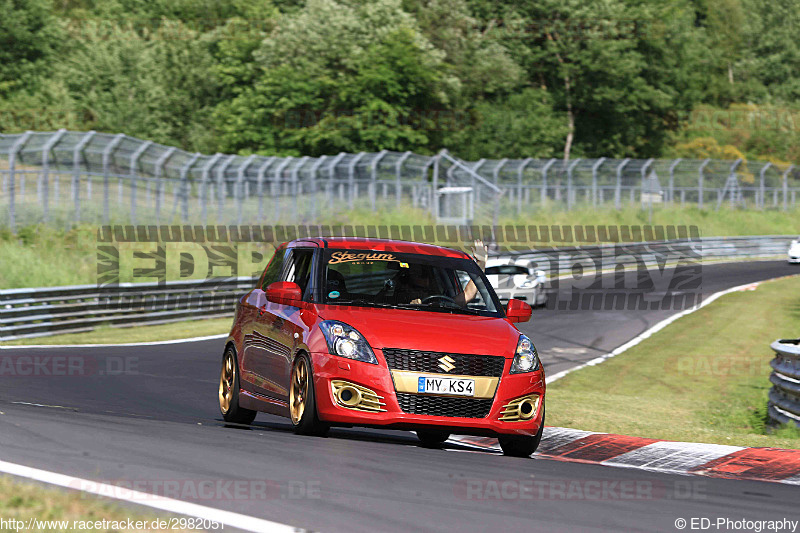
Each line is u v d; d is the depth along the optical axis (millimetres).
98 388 47219
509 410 28125
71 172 106000
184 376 55031
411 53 197000
